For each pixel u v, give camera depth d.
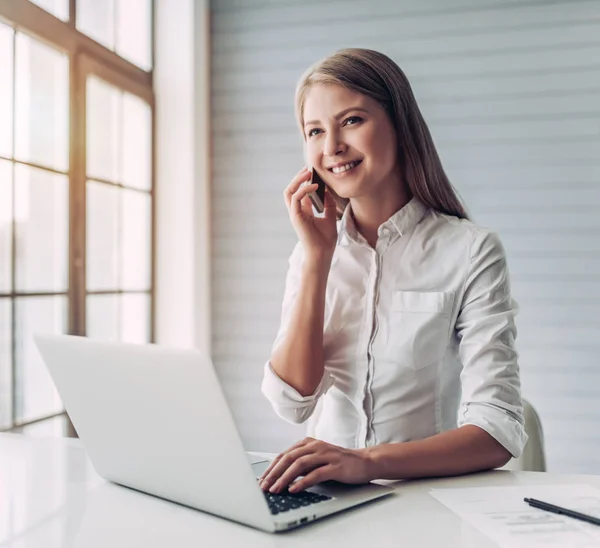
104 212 2.98
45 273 2.57
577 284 3.19
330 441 1.45
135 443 0.94
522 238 3.25
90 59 2.82
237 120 3.56
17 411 2.43
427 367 1.35
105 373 0.93
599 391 3.16
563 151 3.21
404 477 1.05
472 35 3.29
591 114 3.18
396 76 1.33
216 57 3.58
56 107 2.64
